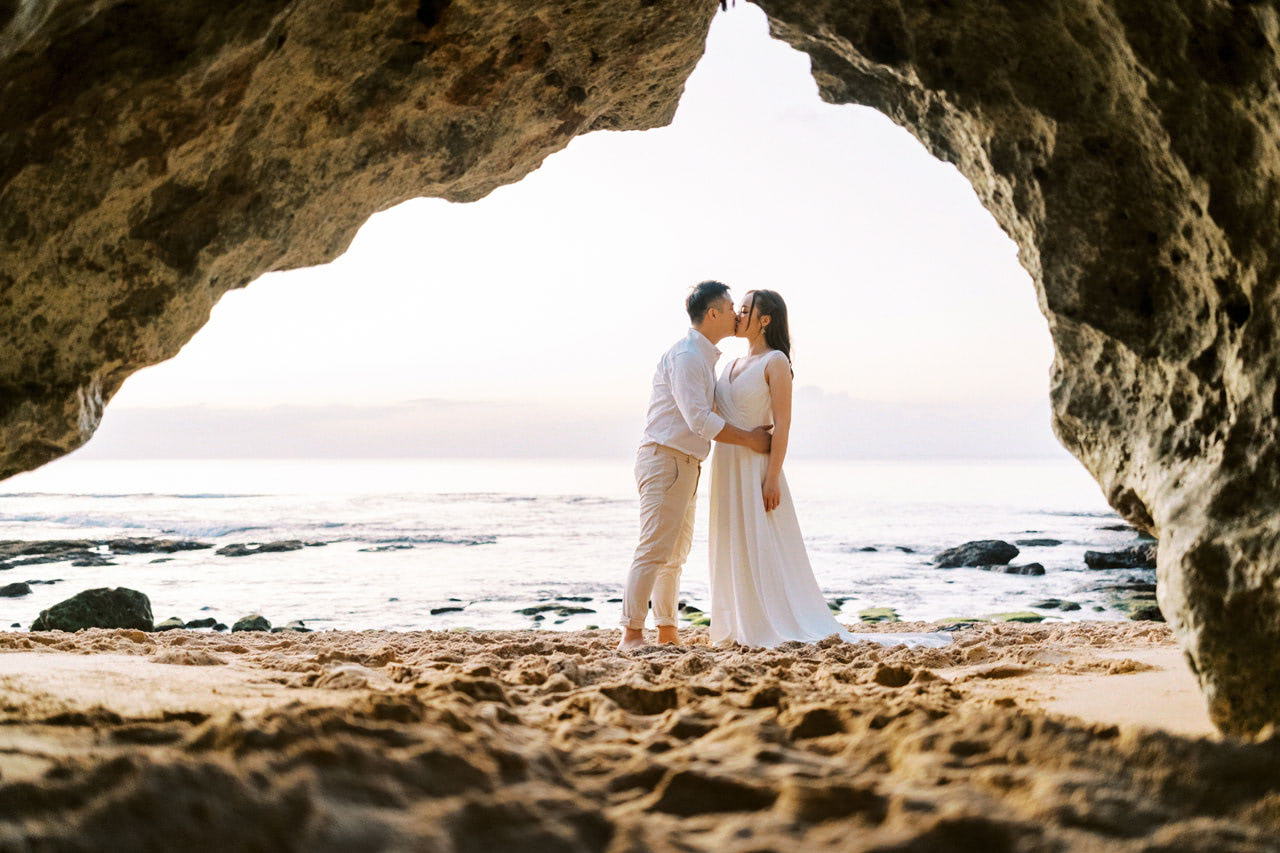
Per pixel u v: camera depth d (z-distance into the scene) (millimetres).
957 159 5176
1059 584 14906
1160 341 3666
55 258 3844
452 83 5031
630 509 39469
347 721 2533
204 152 4141
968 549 17812
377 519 32812
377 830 2092
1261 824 2244
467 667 4277
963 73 4395
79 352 4086
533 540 24250
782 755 2617
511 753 2529
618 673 4379
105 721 2623
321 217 5180
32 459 4055
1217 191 3186
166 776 2143
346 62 4531
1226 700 2664
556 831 2174
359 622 11852
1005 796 2346
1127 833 2162
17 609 12758
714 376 6191
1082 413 4113
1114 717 3072
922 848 2082
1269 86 2881
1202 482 3070
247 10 3684
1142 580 15133
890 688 3607
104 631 5922
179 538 24344
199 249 4414
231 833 2039
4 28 2660
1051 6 3775
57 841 1925
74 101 3508
